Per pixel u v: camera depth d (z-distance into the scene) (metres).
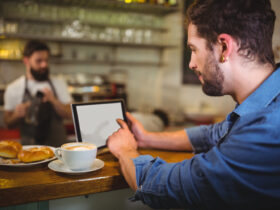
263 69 0.70
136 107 4.51
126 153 0.82
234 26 0.66
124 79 4.37
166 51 4.47
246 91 0.72
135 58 4.48
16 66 3.71
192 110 3.73
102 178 0.75
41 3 3.61
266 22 0.67
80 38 3.64
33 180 0.72
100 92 3.77
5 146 0.86
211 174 0.61
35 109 2.09
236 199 0.60
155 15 4.35
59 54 3.75
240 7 0.66
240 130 0.63
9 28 3.35
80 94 3.65
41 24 3.69
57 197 0.70
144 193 0.71
